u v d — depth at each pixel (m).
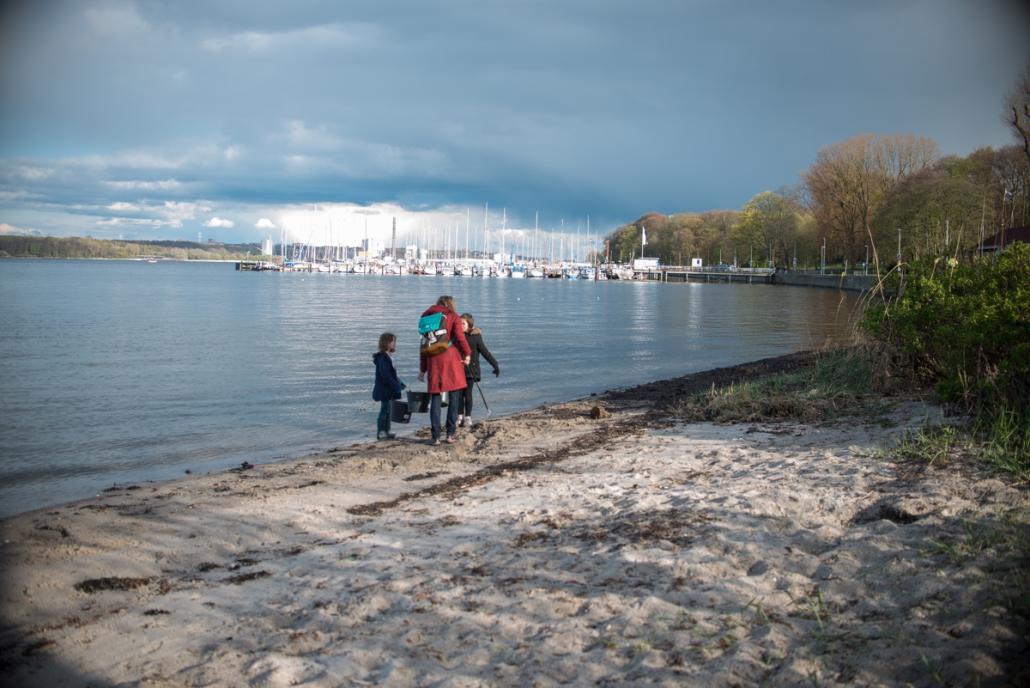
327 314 50.44
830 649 4.20
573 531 6.89
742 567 5.59
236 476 10.36
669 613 4.86
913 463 7.78
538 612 5.11
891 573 5.05
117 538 7.62
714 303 72.69
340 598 5.80
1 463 11.59
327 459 11.35
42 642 5.25
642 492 8.09
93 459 11.88
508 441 12.31
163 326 39.12
